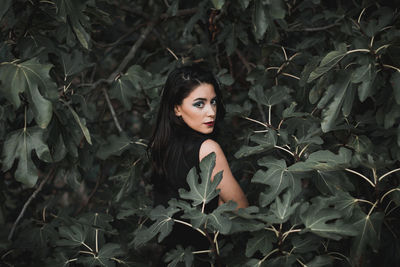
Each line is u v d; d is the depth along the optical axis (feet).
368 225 5.13
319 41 8.35
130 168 7.72
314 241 5.36
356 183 6.47
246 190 7.86
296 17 9.35
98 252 6.36
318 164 5.29
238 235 6.98
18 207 9.49
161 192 6.67
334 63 5.61
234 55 10.66
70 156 6.96
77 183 7.44
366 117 6.71
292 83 8.28
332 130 6.33
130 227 7.84
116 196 7.63
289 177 5.45
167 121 6.52
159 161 6.56
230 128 8.94
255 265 5.22
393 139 6.56
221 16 8.79
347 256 6.18
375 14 7.14
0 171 7.30
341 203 5.27
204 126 6.28
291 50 8.82
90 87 8.23
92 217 7.38
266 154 7.52
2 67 5.43
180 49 11.47
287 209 5.06
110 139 7.55
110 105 8.68
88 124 8.61
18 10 6.79
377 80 5.60
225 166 5.93
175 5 8.95
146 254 10.68
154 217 5.47
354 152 6.61
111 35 10.87
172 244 6.59
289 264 5.14
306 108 7.42
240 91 11.61
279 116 7.93
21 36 6.79
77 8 5.98
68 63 7.49
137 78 8.14
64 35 7.15
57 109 6.23
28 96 5.34
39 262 6.89
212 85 6.37
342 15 7.84
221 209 4.97
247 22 8.75
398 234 6.38
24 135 5.92
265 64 9.48
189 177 5.35
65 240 6.61
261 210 5.51
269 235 5.23
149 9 12.12
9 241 7.18
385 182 5.51
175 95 6.34
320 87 6.18
